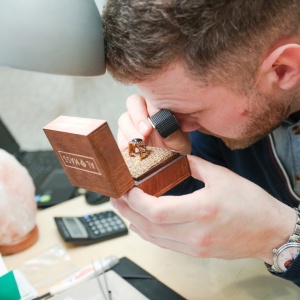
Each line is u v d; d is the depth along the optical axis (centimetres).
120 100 147
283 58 53
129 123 72
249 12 48
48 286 71
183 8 45
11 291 66
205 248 57
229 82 53
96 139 46
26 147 151
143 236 62
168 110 59
